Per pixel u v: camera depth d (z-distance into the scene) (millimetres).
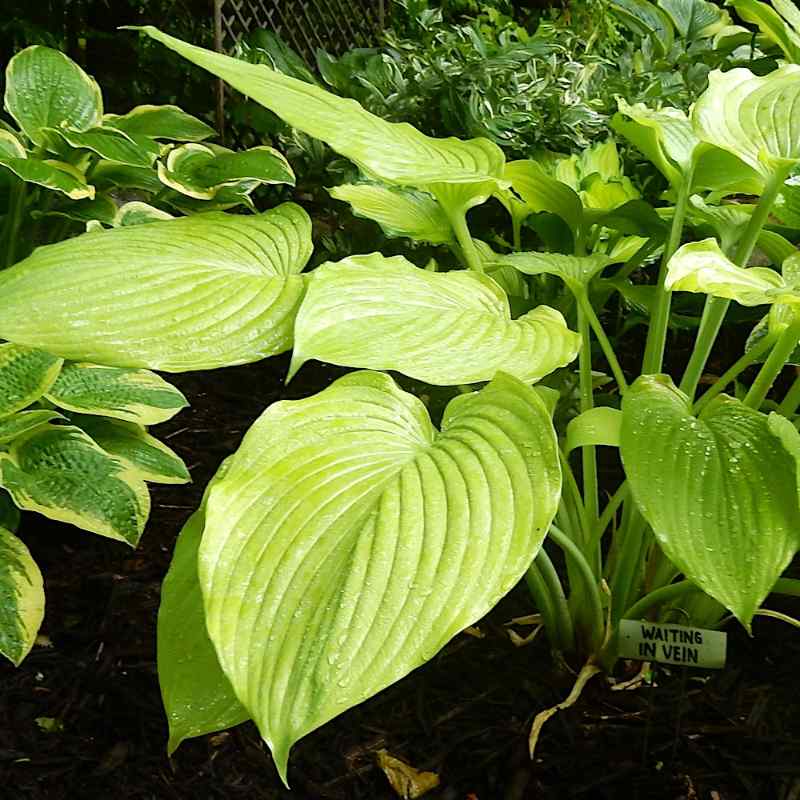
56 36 2260
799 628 1039
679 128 1035
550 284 1306
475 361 733
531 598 1083
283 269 869
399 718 950
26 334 750
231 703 697
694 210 1128
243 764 917
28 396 1049
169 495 1304
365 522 651
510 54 1646
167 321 772
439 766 899
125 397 1143
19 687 999
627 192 1298
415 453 712
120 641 1060
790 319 880
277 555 640
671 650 838
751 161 910
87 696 992
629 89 1686
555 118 1497
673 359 1569
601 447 1356
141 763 920
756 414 788
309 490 673
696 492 712
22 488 1013
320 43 2434
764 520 692
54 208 1338
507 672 989
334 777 896
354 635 596
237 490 667
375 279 791
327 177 1579
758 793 867
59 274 792
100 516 1009
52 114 1353
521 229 1512
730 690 966
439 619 598
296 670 590
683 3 2254
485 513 648
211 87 2068
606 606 999
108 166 1361
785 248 1130
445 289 815
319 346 719
